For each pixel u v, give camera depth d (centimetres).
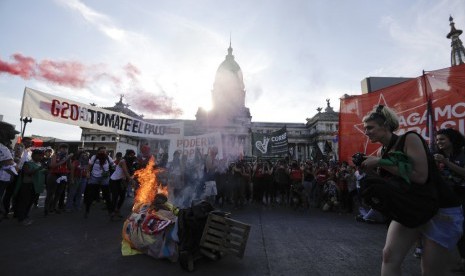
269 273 352
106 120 967
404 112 779
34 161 629
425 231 195
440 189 194
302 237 569
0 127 590
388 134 220
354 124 915
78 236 516
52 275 325
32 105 779
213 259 390
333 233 613
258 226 689
